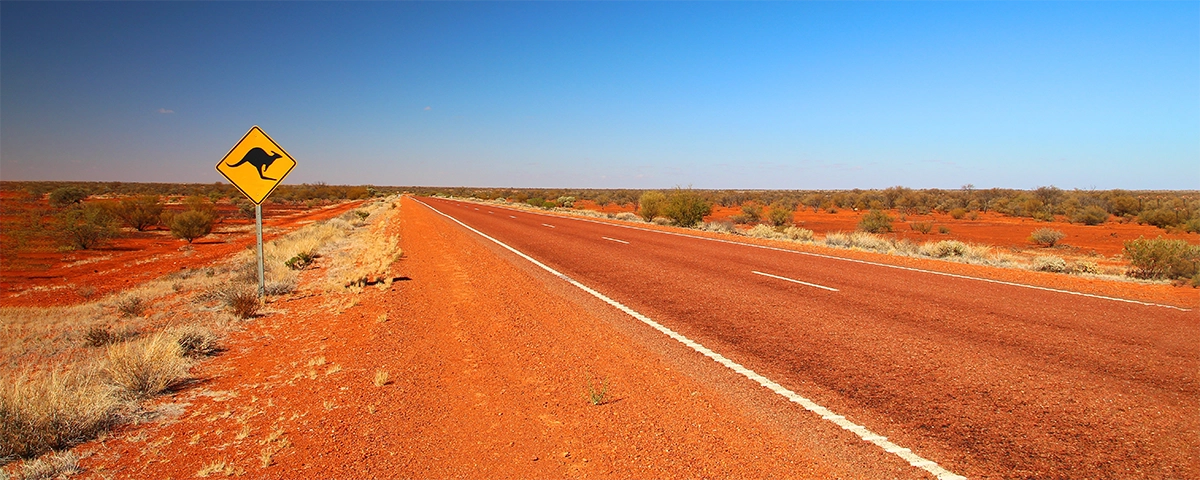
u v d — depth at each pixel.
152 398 5.19
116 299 12.44
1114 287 10.41
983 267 13.03
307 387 5.45
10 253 22.84
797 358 6.13
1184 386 5.24
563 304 9.18
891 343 6.66
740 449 4.06
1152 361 5.96
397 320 8.23
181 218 27.62
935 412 4.68
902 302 8.99
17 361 7.34
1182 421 4.50
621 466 3.84
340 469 3.82
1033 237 29.69
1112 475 3.70
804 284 10.71
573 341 6.94
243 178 10.01
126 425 4.61
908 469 3.77
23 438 4.03
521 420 4.61
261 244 10.20
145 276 17.47
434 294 10.30
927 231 35.25
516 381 5.54
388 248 16.95
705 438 4.24
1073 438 4.22
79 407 4.45
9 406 4.15
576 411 4.78
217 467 3.81
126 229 34.47
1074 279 11.35
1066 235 33.12
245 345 7.11
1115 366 5.80
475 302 9.48
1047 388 5.20
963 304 8.81
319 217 49.44
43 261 20.95
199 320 8.68
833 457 3.94
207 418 4.72
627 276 11.95
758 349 6.49
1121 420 4.52
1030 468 3.78
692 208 29.75
